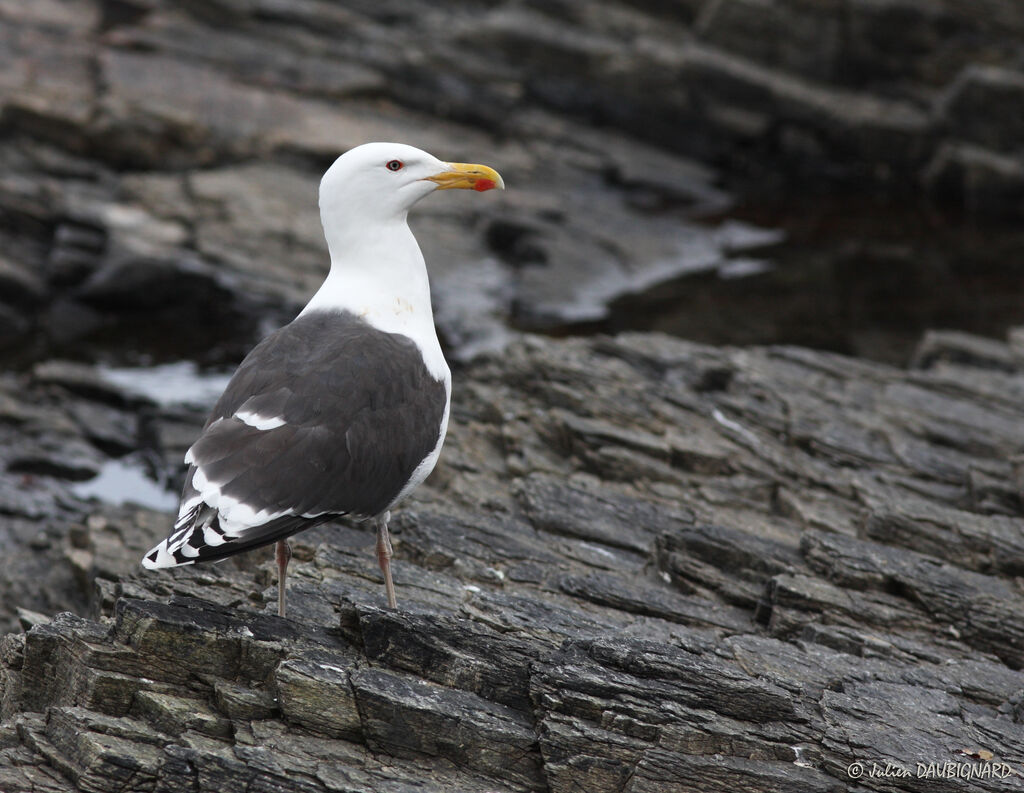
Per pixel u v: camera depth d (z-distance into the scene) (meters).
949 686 9.32
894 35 29.50
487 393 14.38
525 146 28.97
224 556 7.44
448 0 32.53
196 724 7.43
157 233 22.02
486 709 7.82
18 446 16.73
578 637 9.04
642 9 31.80
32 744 7.43
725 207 28.27
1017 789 7.79
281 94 27.12
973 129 28.80
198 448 7.75
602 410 13.65
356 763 7.48
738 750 7.83
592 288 23.45
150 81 25.84
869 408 14.91
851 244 26.48
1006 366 17.62
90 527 12.73
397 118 28.42
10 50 25.91
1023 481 12.79
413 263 9.06
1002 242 26.81
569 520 11.52
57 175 23.56
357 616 8.33
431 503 11.80
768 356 16.30
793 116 29.91
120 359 20.19
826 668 9.27
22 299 21.14
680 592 10.88
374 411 8.16
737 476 12.88
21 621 9.12
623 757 7.58
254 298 21.39
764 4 29.88
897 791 7.75
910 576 10.69
